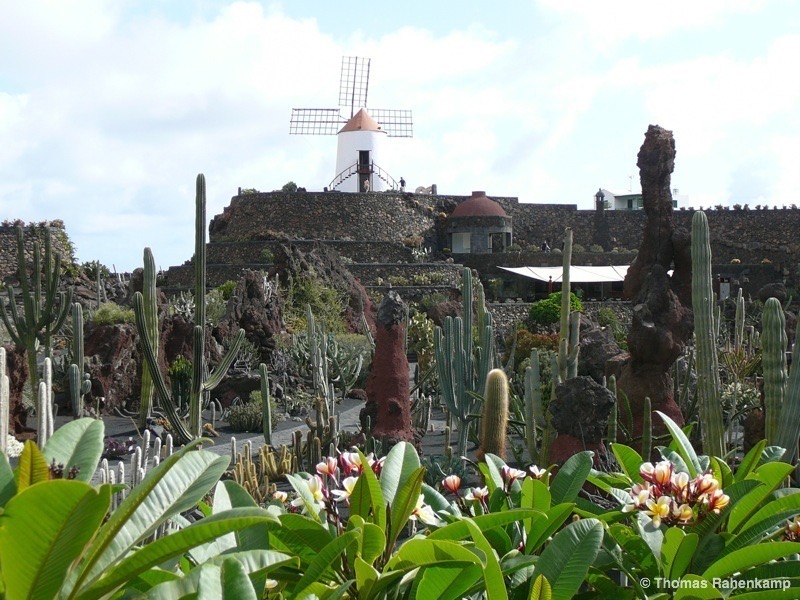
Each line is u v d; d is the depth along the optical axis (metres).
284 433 18.95
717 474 5.18
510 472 5.29
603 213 62.97
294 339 26.78
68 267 42.97
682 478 4.56
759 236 60.00
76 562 2.75
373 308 40.50
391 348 14.67
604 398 9.29
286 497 4.78
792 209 59.84
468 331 13.21
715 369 8.98
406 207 58.50
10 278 43.88
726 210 60.62
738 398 15.51
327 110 68.12
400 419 14.53
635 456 5.69
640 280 12.70
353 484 4.29
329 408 16.02
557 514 4.52
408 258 53.16
